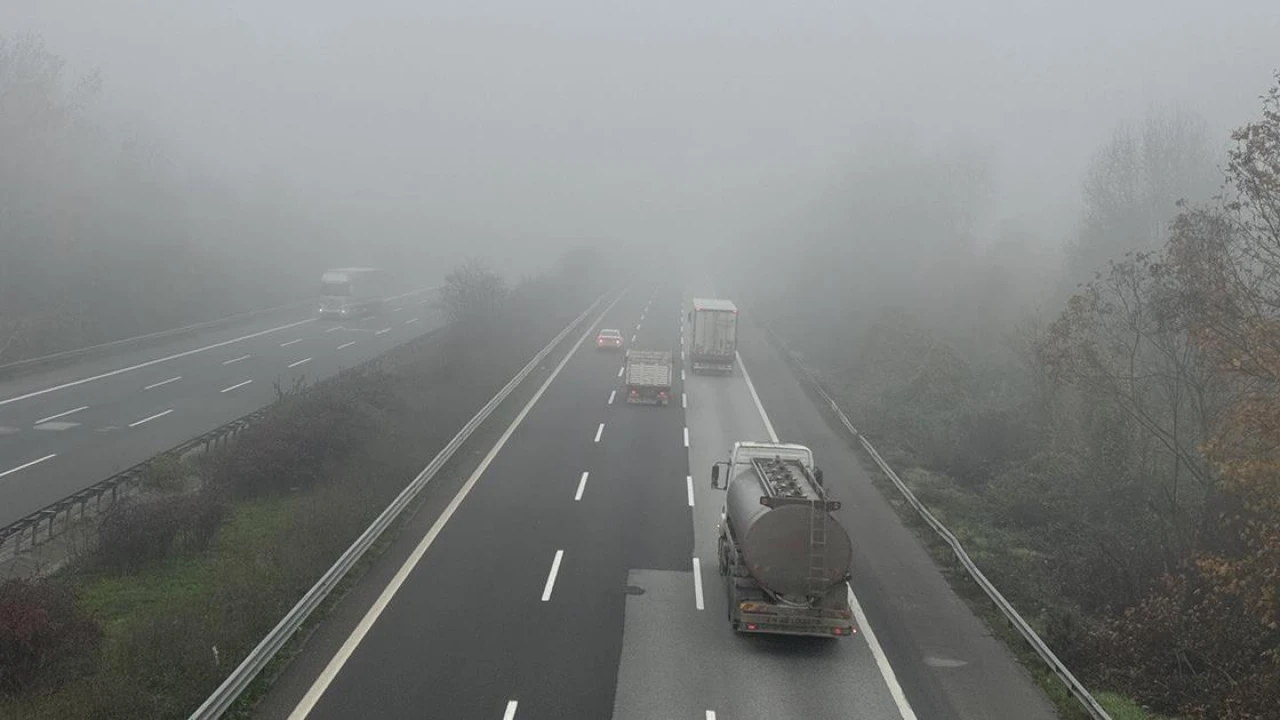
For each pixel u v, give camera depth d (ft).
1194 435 75.46
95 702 42.98
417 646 52.85
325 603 59.06
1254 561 53.57
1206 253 67.05
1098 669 52.85
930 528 80.59
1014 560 73.67
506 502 84.53
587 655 52.60
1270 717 44.78
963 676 51.96
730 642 55.47
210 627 52.47
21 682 46.11
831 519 53.52
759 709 46.70
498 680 48.75
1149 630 54.39
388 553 69.67
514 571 66.59
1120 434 85.35
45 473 88.94
